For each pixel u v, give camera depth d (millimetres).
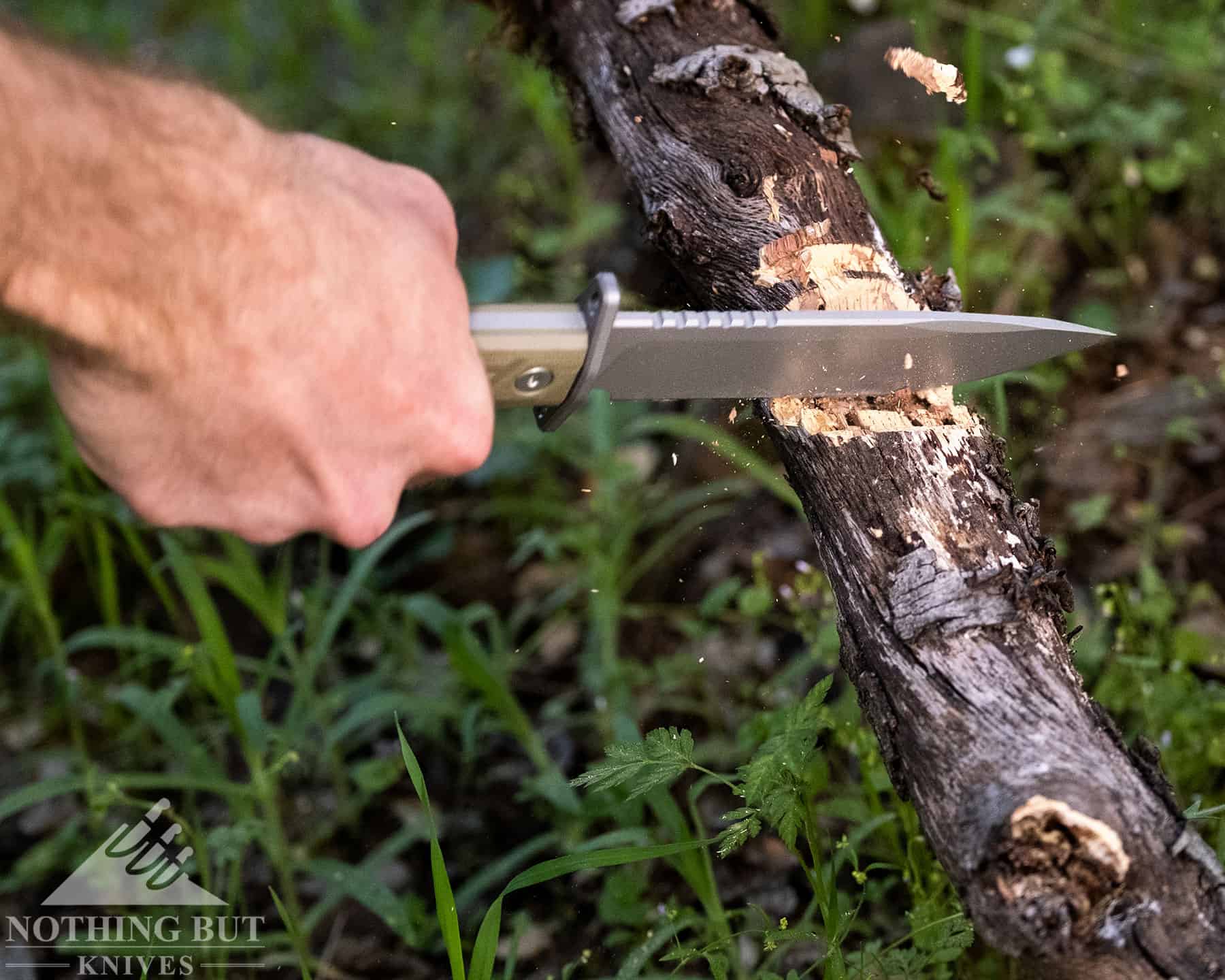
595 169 1104
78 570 888
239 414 537
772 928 625
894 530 579
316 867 688
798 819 586
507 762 770
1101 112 931
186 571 688
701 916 690
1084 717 549
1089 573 769
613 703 754
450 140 1171
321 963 705
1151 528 760
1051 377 807
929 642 560
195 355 528
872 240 624
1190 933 523
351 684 771
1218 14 999
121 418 538
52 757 782
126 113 526
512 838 744
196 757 719
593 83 686
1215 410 810
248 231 525
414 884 733
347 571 881
